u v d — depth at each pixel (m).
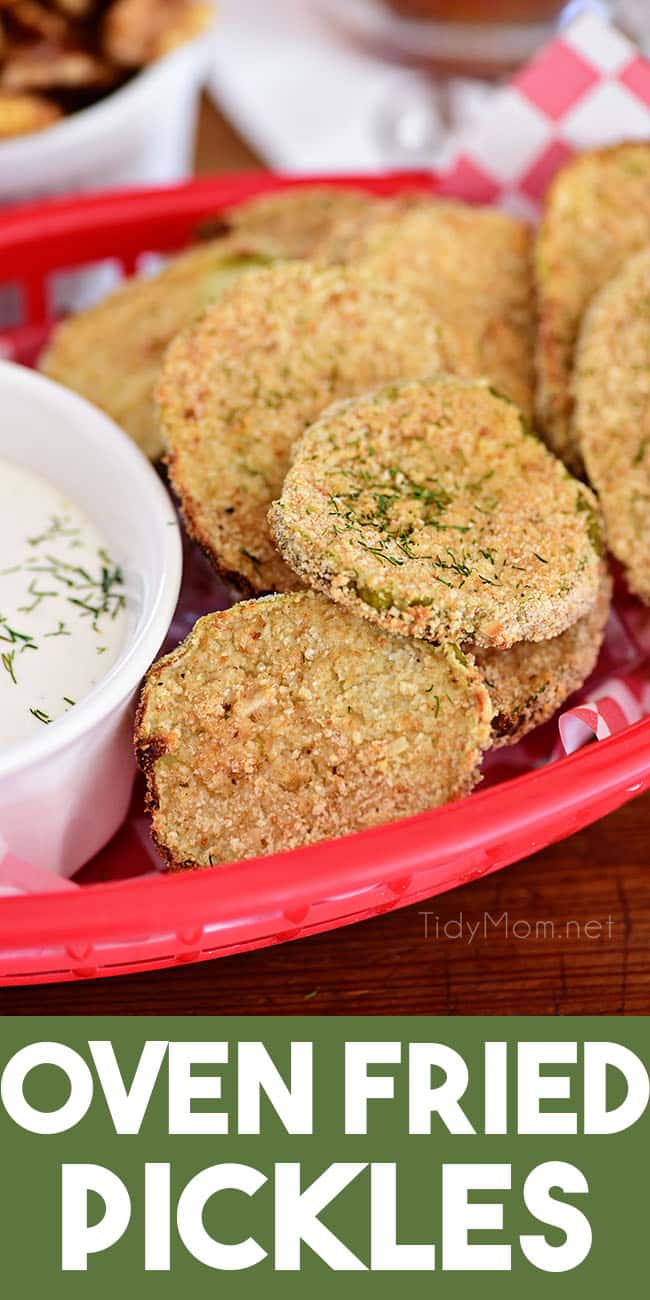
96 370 0.39
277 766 0.32
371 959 0.33
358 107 0.53
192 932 0.31
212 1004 0.33
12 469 0.37
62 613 0.34
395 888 0.31
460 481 0.34
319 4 0.57
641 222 0.39
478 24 0.52
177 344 0.36
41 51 0.45
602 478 0.35
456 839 0.30
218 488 0.34
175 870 0.32
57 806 0.33
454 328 0.38
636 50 0.41
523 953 0.33
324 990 0.33
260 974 0.33
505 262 0.40
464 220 0.40
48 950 0.31
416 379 0.35
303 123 0.53
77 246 0.42
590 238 0.39
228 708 0.32
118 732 0.33
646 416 0.36
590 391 0.36
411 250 0.39
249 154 0.52
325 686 0.32
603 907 0.34
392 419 0.34
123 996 0.33
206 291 0.39
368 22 0.55
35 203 0.44
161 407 0.35
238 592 0.34
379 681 0.32
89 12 0.46
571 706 0.35
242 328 0.36
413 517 0.33
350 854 0.30
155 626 0.33
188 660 0.33
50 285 0.45
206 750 0.32
